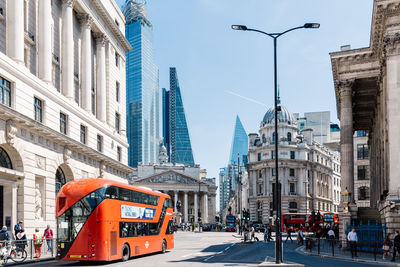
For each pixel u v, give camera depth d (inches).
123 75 2274.9
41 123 1244.5
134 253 1077.1
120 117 2203.5
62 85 1544.0
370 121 2261.3
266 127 4446.4
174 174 5684.1
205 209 5703.7
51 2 1494.8
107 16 1913.1
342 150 1619.1
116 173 2060.8
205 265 906.7
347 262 1032.8
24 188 1184.8
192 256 1179.9
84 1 1684.3
